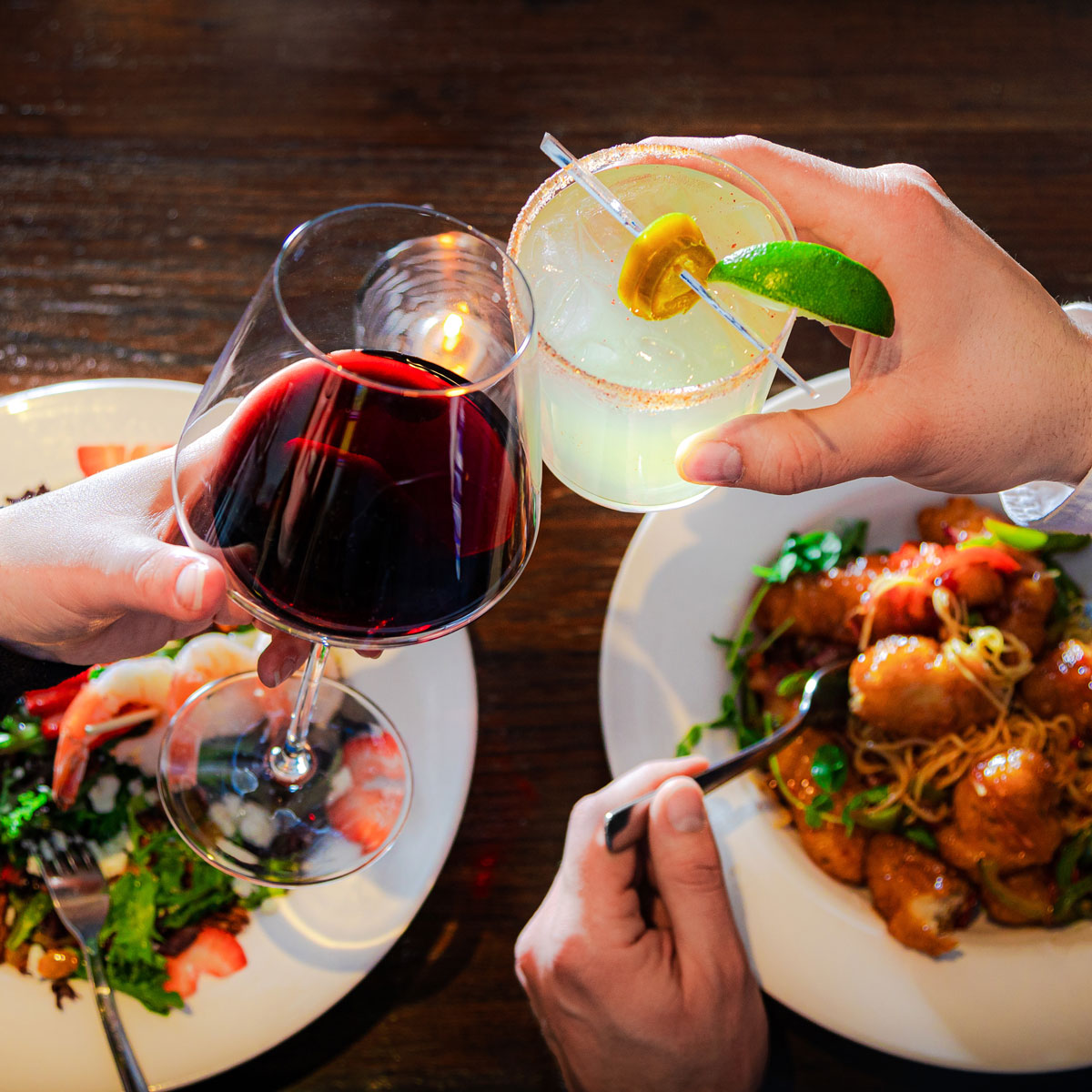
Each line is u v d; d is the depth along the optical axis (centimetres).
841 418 62
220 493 54
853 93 84
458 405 53
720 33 86
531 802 70
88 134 79
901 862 67
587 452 61
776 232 59
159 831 66
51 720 67
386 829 66
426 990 67
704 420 59
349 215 55
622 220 57
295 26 84
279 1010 63
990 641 71
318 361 52
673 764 66
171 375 75
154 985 63
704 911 65
